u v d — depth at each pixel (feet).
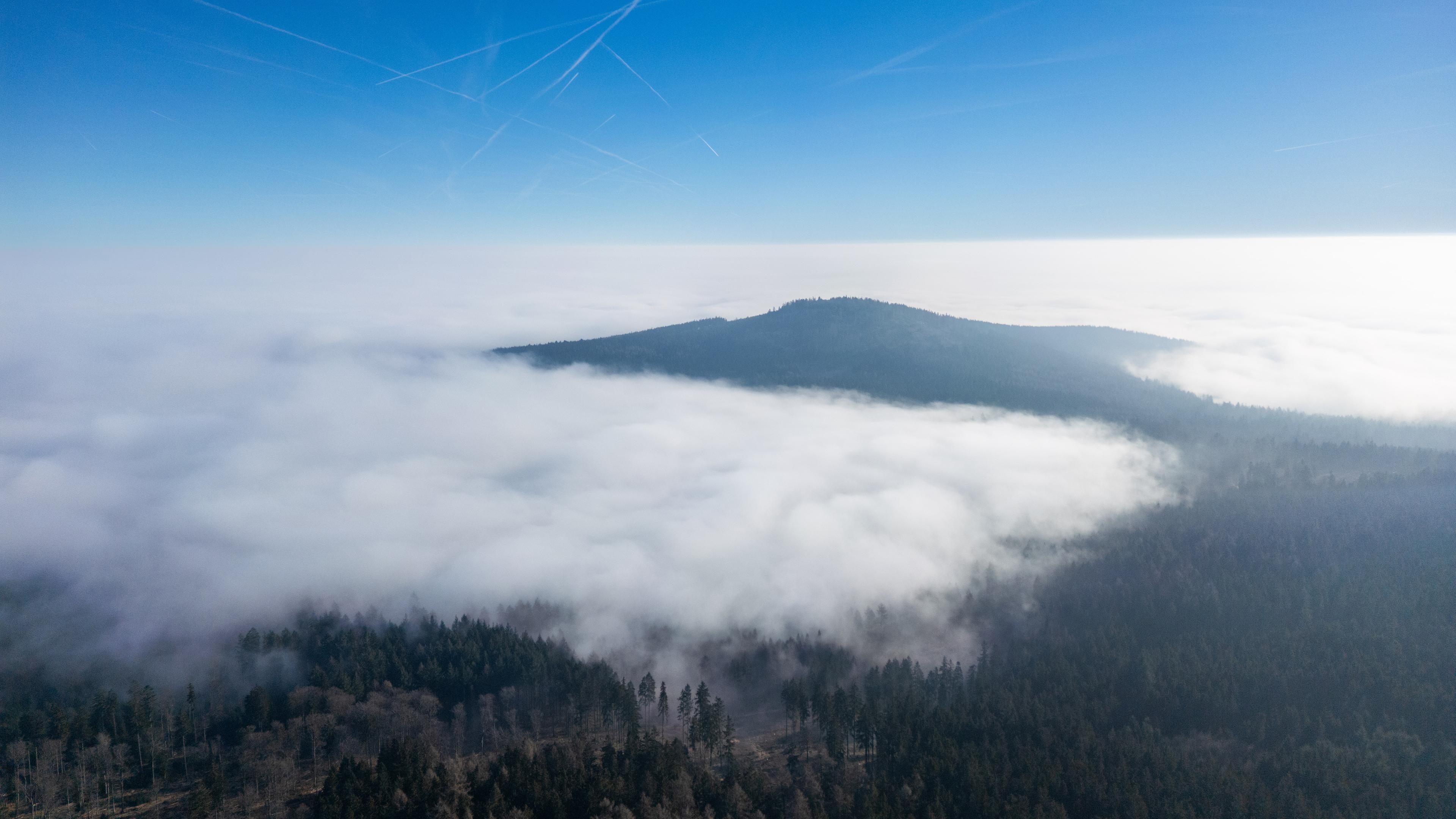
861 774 338.54
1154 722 362.33
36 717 371.97
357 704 386.73
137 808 325.83
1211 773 311.06
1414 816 284.61
